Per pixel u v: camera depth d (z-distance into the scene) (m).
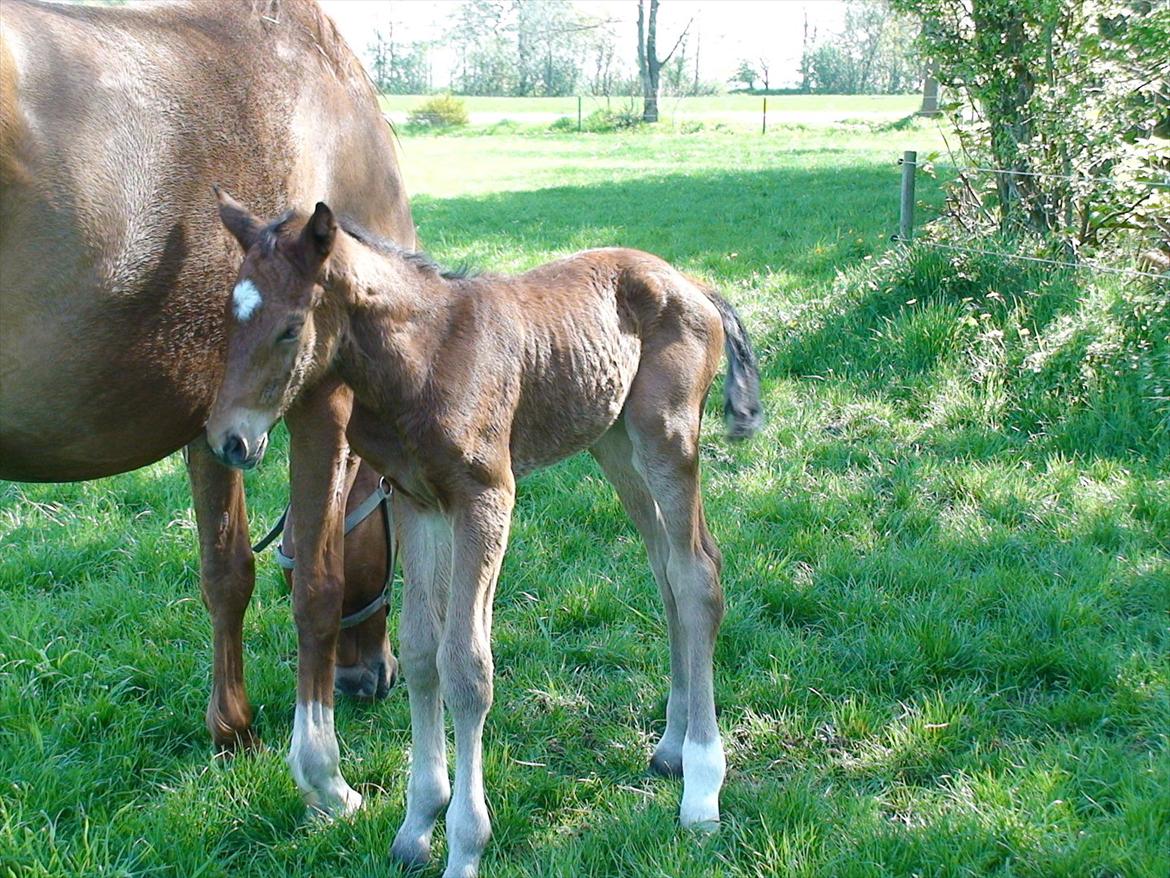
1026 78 5.66
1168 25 5.20
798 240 8.84
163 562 4.01
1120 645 3.51
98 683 3.43
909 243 5.89
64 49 2.70
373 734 3.37
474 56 48.31
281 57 3.05
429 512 2.95
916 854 2.86
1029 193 5.69
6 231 2.63
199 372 2.92
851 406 4.95
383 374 2.77
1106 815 2.92
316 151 3.11
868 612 3.69
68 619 3.72
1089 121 5.39
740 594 3.80
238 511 3.17
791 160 17.25
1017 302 5.20
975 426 4.74
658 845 2.91
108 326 2.76
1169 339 4.69
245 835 3.00
